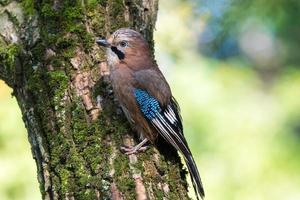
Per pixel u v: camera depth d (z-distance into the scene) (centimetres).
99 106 1015
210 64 1847
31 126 1027
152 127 1095
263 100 1945
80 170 961
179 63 1825
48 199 978
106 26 1086
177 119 1116
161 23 1812
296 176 1758
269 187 1733
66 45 1049
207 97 1800
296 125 1953
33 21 1083
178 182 995
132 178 957
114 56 1088
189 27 1803
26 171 1559
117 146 987
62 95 1016
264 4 1705
